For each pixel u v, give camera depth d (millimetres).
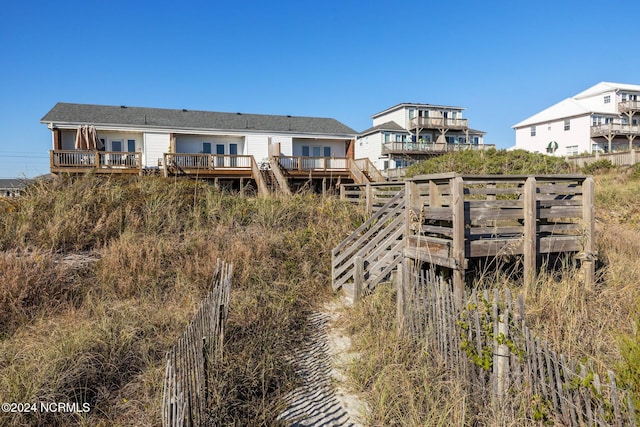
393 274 6863
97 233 7969
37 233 7582
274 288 6977
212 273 6785
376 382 4059
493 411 3271
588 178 6020
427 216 6039
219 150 24297
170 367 2773
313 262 8305
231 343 4996
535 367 3170
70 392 3783
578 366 3111
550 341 4133
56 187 9742
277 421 3652
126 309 5469
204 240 8133
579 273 5902
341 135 26219
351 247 7707
